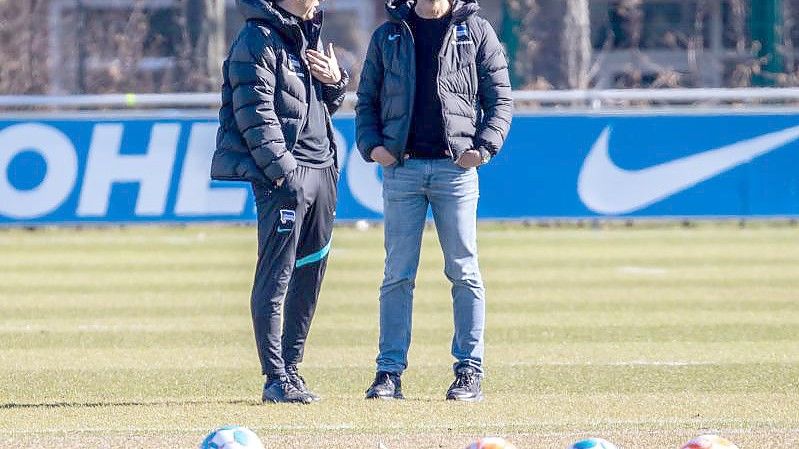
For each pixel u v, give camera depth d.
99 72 91.50
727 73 96.25
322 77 26.11
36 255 59.81
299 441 22.12
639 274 51.22
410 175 26.41
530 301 44.03
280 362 26.19
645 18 103.62
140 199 61.69
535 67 85.62
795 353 33.25
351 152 61.69
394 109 26.19
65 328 38.75
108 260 57.47
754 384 28.62
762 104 76.19
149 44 93.25
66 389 28.72
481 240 64.75
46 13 91.81
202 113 61.69
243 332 37.91
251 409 25.47
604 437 22.44
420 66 26.20
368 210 61.88
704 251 59.25
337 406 25.69
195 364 32.31
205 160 61.62
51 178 61.62
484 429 23.23
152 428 23.55
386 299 26.89
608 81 103.69
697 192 63.12
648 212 63.03
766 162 63.00
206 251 61.00
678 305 42.84
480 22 26.56
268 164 25.12
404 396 27.47
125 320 40.41
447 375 30.55
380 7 106.06
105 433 23.02
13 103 61.53
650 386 28.48
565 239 65.00
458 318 26.84
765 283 48.34
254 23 25.45
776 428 23.31
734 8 95.56
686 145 62.97
